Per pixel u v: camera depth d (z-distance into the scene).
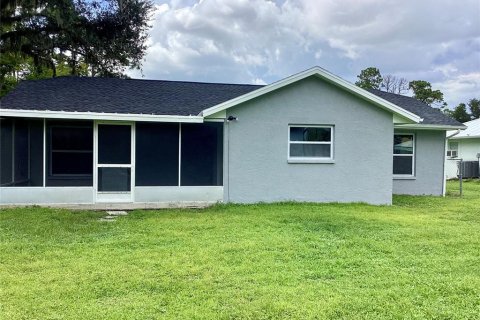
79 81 13.23
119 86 13.10
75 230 7.36
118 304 3.99
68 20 17.92
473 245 6.51
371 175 11.73
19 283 4.54
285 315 3.77
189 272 4.96
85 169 11.59
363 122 11.67
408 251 6.12
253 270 5.08
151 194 10.58
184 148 11.21
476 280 4.77
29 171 10.81
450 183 19.77
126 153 10.84
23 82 12.69
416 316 3.79
